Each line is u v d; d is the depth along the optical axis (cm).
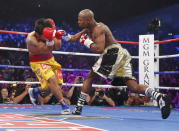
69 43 1255
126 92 636
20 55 1070
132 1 1535
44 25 313
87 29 320
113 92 616
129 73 315
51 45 306
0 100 546
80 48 1232
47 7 1548
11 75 840
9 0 1449
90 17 305
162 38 1324
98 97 584
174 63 1098
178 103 834
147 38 505
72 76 938
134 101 638
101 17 1608
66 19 1593
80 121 257
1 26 1298
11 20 1416
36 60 329
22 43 1183
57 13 1573
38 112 356
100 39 298
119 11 1597
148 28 593
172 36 1297
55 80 326
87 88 322
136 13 1537
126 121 270
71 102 580
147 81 507
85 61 1186
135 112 417
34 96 380
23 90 541
